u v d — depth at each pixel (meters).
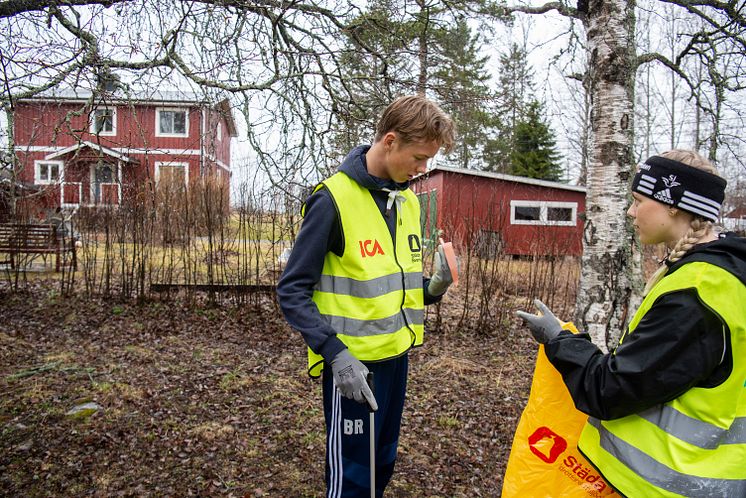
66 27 4.00
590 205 3.57
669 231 1.45
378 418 1.86
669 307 1.27
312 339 1.64
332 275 1.80
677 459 1.29
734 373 1.25
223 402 4.15
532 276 8.92
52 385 4.36
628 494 1.35
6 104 3.58
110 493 2.77
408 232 2.01
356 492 1.79
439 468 3.16
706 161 1.39
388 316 1.80
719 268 1.24
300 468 3.11
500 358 5.73
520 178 13.95
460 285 8.51
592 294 3.53
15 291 8.00
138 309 7.31
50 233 9.12
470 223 8.39
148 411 3.89
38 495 2.73
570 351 1.48
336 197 1.75
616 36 3.47
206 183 8.78
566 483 1.62
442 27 5.93
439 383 4.80
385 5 5.52
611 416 1.37
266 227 7.62
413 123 1.69
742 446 1.29
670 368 1.25
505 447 3.48
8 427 3.50
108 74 4.03
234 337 6.36
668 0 5.41
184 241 8.20
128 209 7.81
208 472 3.03
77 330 6.43
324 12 5.38
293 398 4.25
